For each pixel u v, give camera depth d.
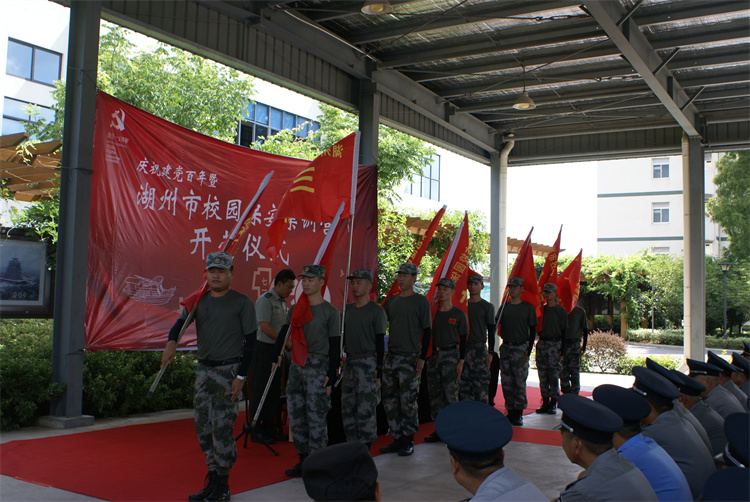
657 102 12.55
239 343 4.47
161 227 7.46
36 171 10.16
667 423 3.37
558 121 14.40
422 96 12.46
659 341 27.45
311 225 9.08
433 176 25.52
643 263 28.14
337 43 10.28
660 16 9.13
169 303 7.48
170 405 8.09
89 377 7.20
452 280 7.16
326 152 6.34
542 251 24.14
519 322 7.85
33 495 4.30
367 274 5.66
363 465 1.88
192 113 11.31
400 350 6.04
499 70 11.24
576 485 2.55
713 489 1.80
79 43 6.91
